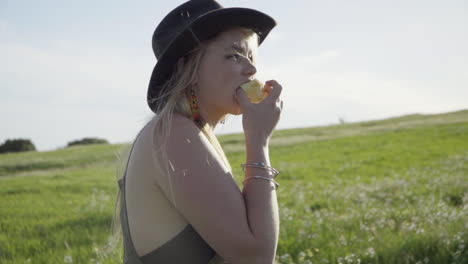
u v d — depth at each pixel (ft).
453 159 67.56
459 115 174.19
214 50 5.69
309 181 52.60
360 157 79.36
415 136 112.16
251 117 5.43
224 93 5.68
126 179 5.55
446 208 25.77
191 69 5.73
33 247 21.35
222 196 4.88
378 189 41.45
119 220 6.39
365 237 19.92
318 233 21.09
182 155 4.99
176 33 5.97
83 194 43.96
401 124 157.17
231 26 5.74
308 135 142.82
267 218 4.94
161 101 5.89
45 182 54.19
